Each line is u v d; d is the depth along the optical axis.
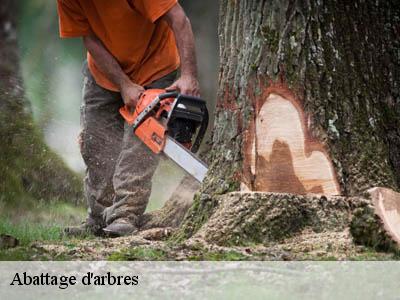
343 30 13.04
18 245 12.16
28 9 35.84
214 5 35.97
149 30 15.02
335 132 12.62
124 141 14.94
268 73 12.80
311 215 12.22
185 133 13.70
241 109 12.98
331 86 12.77
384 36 13.43
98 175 15.84
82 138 15.86
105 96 15.63
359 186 12.48
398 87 13.35
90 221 15.91
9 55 23.20
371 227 11.34
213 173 13.05
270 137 12.71
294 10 12.84
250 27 13.07
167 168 19.02
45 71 27.41
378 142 12.83
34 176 19.62
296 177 12.62
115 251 11.58
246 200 12.23
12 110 20.91
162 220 15.10
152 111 14.00
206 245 11.65
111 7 14.66
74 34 15.07
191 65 14.27
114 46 14.94
